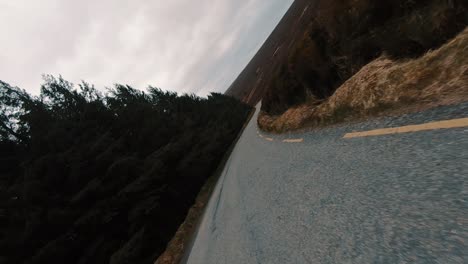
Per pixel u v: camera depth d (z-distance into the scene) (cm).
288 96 1603
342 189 435
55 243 1684
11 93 3744
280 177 763
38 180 2069
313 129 927
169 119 4350
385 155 415
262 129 2088
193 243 1249
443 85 439
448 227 235
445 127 357
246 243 591
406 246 252
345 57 933
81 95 4859
